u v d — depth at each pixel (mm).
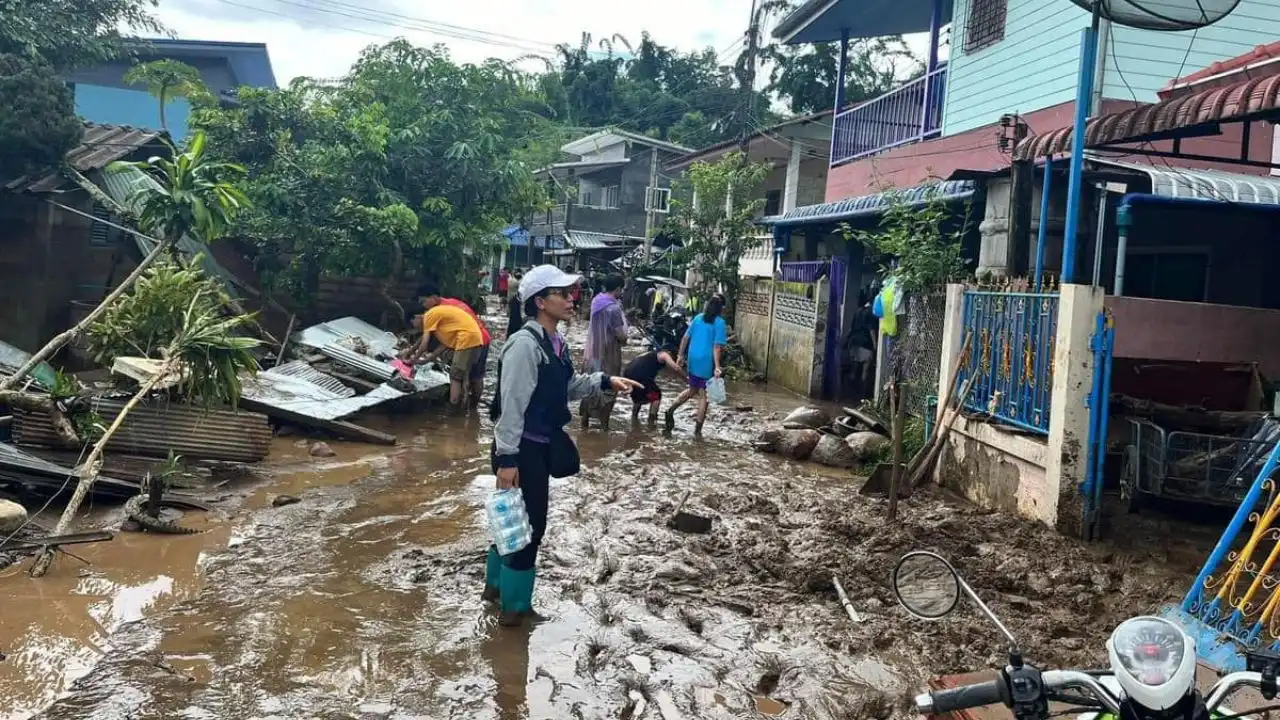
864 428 10766
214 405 7809
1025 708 2357
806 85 33094
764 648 4844
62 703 3922
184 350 7516
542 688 4301
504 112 16281
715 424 12398
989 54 13555
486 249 15891
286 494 7477
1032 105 12492
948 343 8953
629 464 9414
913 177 15398
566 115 47094
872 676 4535
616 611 5270
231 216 8523
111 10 14969
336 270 14164
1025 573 5980
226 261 14703
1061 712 2475
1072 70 11672
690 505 7637
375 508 7164
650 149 38781
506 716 4027
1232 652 4043
